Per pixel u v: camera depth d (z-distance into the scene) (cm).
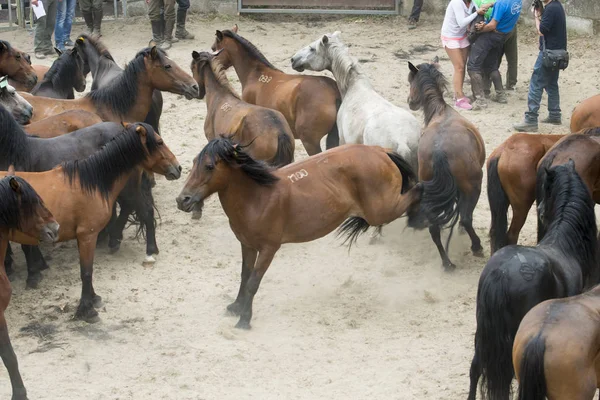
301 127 1304
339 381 820
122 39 2219
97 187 942
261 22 2388
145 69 1227
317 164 941
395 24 2330
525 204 985
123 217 1138
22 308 989
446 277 1061
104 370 847
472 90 1738
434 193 1008
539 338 604
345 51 1270
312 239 948
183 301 1009
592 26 2142
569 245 746
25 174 926
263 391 804
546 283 695
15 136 1003
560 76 1908
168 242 1188
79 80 1402
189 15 2416
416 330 926
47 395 795
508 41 1780
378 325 941
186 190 884
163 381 824
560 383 600
